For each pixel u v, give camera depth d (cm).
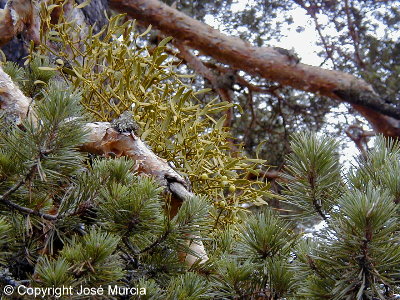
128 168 38
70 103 35
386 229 33
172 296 36
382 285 36
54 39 58
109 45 55
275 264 39
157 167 46
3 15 67
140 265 40
